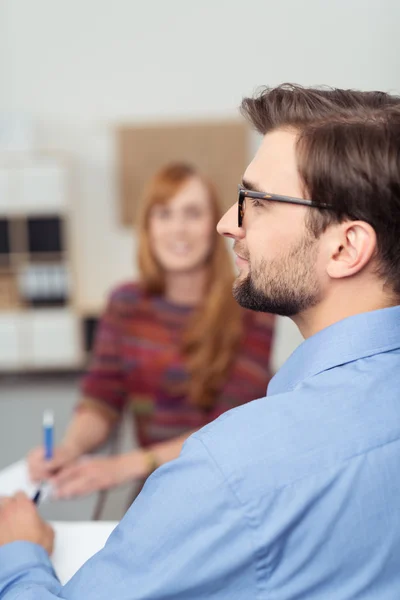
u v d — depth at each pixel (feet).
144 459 4.97
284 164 2.15
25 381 16.43
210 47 16.60
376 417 1.97
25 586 2.34
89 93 16.85
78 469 4.79
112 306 5.77
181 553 1.86
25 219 16.63
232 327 5.40
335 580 1.89
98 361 5.75
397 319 2.18
